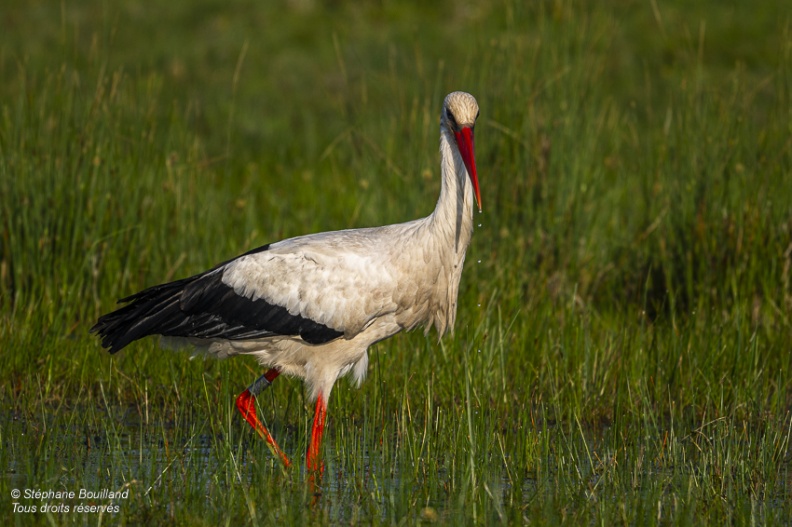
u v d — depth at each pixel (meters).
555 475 10.62
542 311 14.95
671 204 16.20
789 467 11.02
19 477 10.16
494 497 9.48
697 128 16.45
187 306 11.59
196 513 9.38
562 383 13.30
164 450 11.21
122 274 15.48
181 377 13.23
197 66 29.05
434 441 11.07
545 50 16.53
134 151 16.20
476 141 16.25
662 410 12.59
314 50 30.86
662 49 29.39
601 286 16.41
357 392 12.94
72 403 12.88
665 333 14.47
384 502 9.79
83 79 19.17
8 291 14.50
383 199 16.75
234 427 12.27
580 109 16.52
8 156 15.23
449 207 11.45
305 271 11.45
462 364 13.35
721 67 28.89
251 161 23.62
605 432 12.14
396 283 11.45
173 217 16.17
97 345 13.90
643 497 9.98
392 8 33.53
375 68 28.53
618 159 18.75
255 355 12.01
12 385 13.05
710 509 9.64
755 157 15.99
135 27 31.11
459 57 28.42
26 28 29.53
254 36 31.61
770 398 13.19
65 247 15.07
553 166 16.20
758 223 15.34
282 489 10.06
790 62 17.08
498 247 16.08
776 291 15.10
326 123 26.05
